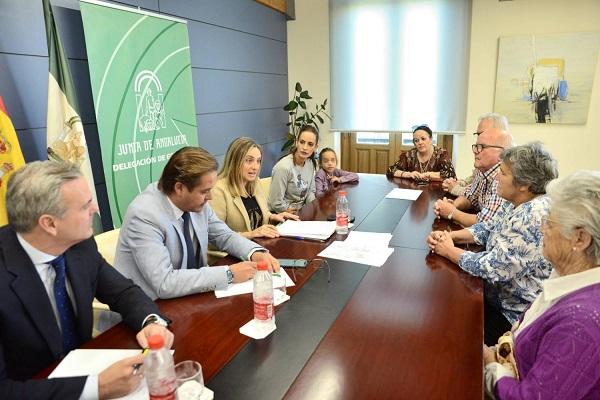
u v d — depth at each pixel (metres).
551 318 0.95
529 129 4.54
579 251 0.96
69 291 1.20
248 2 4.52
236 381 0.97
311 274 1.58
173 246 1.56
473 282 1.50
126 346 1.13
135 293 1.30
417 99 4.87
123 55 2.77
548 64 4.32
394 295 1.40
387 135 5.25
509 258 1.48
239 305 1.34
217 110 4.20
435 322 1.22
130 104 2.85
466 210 2.53
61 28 2.56
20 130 2.37
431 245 1.77
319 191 3.21
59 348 1.11
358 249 1.83
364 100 5.11
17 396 0.87
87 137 2.78
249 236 2.02
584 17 4.14
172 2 3.46
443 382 0.96
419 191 2.98
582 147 4.41
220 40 4.14
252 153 2.24
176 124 3.33
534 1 4.25
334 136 5.43
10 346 1.04
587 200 0.92
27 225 1.02
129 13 2.80
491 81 4.57
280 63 5.30
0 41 2.24
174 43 3.24
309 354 1.07
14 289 1.03
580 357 0.84
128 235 1.50
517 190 1.53
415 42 4.73
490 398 1.07
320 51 5.28
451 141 5.01
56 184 1.01
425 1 4.60
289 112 5.56
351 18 4.95
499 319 1.64
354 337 1.15
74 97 2.43
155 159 3.11
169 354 0.90
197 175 1.46
